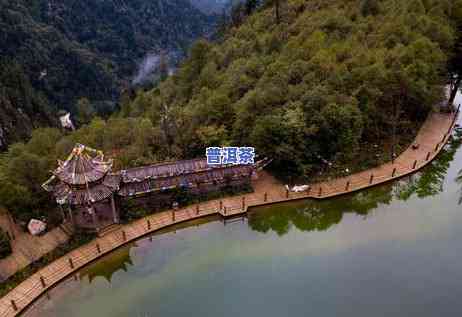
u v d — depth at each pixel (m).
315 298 41.53
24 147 57.41
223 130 57.09
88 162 45.31
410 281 43.41
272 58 78.12
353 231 51.69
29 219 47.69
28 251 44.69
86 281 43.66
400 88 61.09
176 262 46.03
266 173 58.66
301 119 53.00
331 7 94.00
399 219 53.66
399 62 61.72
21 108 154.75
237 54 93.19
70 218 48.25
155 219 50.09
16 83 160.12
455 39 76.06
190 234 50.22
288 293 42.12
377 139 64.69
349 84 61.47
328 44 74.25
